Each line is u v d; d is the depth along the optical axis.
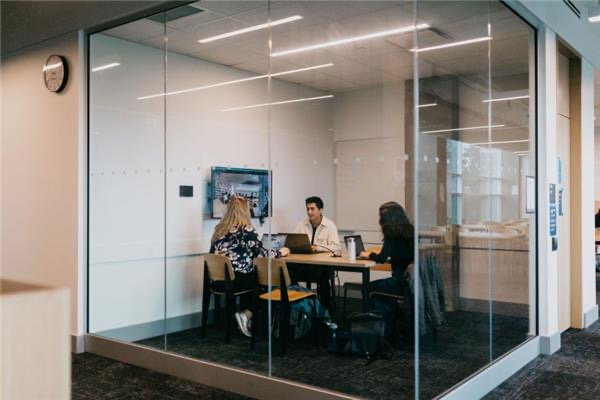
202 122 5.02
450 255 3.39
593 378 3.68
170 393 3.39
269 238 4.67
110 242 4.40
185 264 4.84
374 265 3.64
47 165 4.44
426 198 3.31
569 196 5.17
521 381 3.63
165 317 4.70
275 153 5.23
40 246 4.50
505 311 3.87
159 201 4.74
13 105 4.73
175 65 4.84
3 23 4.76
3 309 0.81
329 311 3.80
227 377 3.47
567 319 5.08
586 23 4.66
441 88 3.51
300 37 4.48
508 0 3.78
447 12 3.56
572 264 5.18
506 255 3.91
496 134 3.87
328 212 4.98
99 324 4.35
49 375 0.85
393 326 3.28
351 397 3.00
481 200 3.70
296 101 5.25
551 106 4.38
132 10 3.88
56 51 4.36
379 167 4.71
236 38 4.51
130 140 4.55
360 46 4.58
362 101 4.91
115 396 3.32
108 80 4.39
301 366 3.52
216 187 5.07
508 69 4.02
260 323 4.13
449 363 3.26
